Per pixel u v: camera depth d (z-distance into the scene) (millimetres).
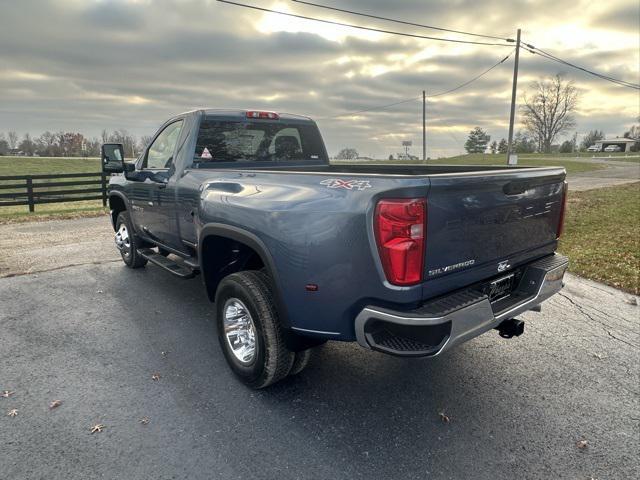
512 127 27453
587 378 3316
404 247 2164
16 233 8938
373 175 2293
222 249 3482
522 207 2842
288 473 2283
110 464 2322
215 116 4207
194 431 2609
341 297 2408
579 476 2314
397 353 2273
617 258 6898
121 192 5508
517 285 3064
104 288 5188
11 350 3602
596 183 23828
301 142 5023
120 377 3201
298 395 3018
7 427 2613
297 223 2500
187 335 3916
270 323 2809
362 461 2385
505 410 2889
